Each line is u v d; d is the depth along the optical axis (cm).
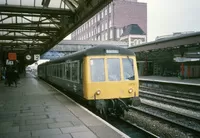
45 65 3028
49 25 2034
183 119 1025
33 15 1595
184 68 3016
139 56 4009
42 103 1165
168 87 2134
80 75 1131
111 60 1059
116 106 1052
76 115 875
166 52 3462
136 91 1089
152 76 3741
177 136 789
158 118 1012
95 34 8106
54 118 831
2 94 1562
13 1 1354
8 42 3130
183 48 2912
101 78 1037
